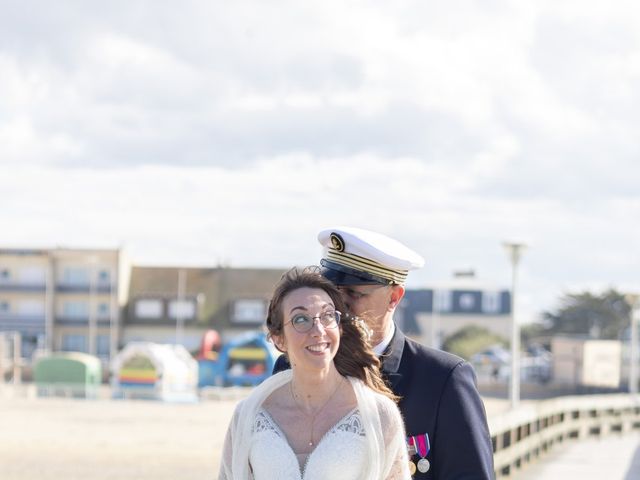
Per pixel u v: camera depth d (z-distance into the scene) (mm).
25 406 39219
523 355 93000
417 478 3719
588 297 103562
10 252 77562
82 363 52188
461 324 84500
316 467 3381
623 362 59562
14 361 64812
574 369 58625
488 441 3771
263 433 3473
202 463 21016
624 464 16516
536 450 17406
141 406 40625
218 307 77062
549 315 105250
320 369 3449
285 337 3521
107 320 76812
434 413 3742
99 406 39844
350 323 3600
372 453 3406
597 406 23797
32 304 77375
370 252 3844
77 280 77500
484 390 61062
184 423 32062
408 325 83312
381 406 3479
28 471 19547
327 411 3480
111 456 22234
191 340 76750
